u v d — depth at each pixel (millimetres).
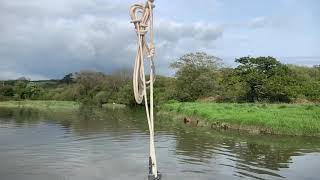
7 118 47594
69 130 33406
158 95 79125
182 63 76375
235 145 24984
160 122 40906
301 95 58875
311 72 83625
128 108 79000
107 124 39094
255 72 61969
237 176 16656
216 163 19156
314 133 29438
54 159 20281
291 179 16266
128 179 16203
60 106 86938
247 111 39188
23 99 115938
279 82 59688
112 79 110875
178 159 20078
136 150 22875
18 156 21219
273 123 31594
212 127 35531
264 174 17047
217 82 72500
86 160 19969
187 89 73062
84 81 115250
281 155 21531
